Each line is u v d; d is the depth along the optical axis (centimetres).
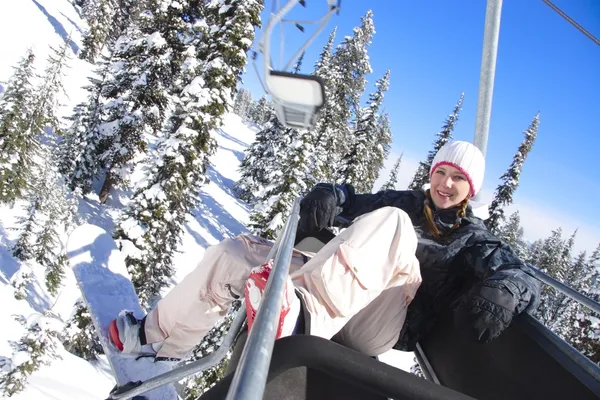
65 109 4194
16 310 2017
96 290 304
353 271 180
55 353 1608
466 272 258
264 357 86
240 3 1798
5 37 4872
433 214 270
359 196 307
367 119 2769
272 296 109
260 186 4262
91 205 2783
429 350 274
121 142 2669
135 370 253
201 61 1927
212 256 254
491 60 320
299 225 276
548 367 182
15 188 2619
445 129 3338
